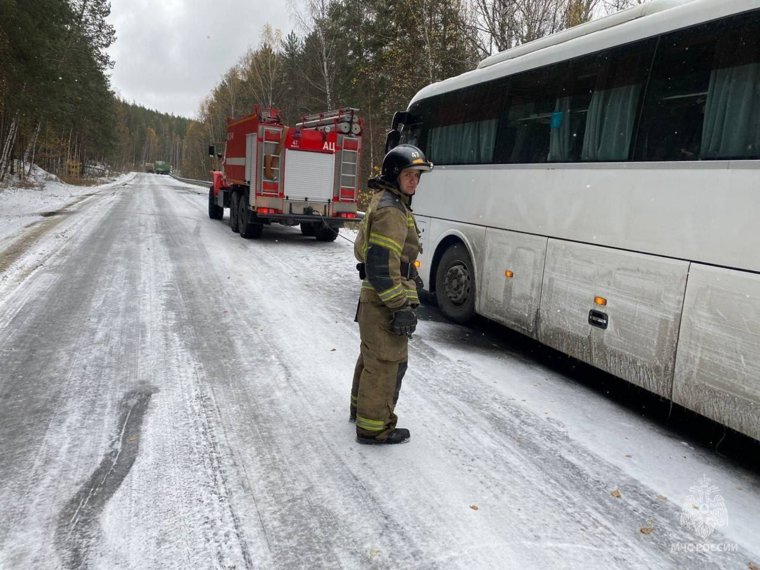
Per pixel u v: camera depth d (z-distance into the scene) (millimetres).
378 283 3166
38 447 3361
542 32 15438
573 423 4090
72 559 2416
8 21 18203
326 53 28719
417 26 17719
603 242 4410
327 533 2658
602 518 2891
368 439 3533
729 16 3525
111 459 3252
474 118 6336
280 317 6516
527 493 3090
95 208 19719
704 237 3570
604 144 4477
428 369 5090
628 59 4301
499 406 4316
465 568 2455
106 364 4773
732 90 3461
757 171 3262
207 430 3660
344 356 5246
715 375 3494
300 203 12836
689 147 3732
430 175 7207
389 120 24656
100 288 7430
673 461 3590
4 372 4500
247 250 11570
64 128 43938
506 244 5668
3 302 6551
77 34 39594
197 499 2889
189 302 6984
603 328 4410
